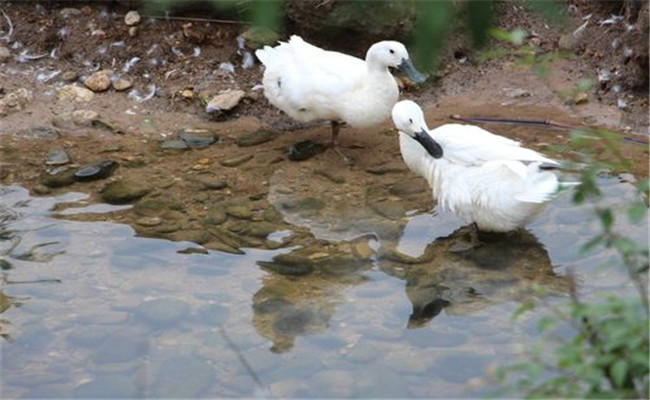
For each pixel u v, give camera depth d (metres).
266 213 10.16
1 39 13.30
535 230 9.73
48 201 10.40
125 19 13.48
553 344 8.00
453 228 9.87
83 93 12.52
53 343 8.23
